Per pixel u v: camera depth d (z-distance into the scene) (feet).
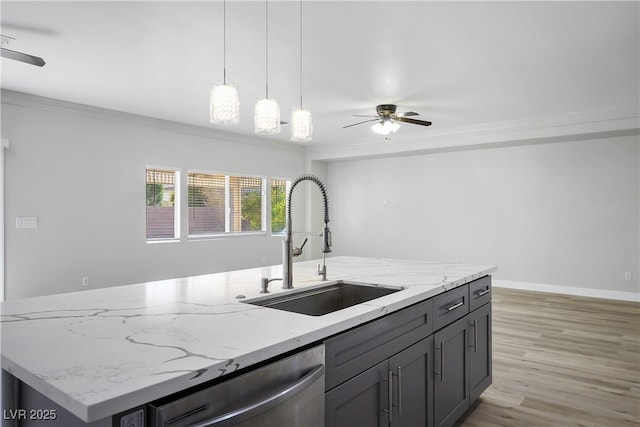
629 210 18.49
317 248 27.45
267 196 24.44
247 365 3.42
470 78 13.26
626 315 15.78
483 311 8.54
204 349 3.51
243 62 11.85
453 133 21.07
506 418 8.00
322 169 27.76
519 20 9.29
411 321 5.93
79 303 5.29
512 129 19.36
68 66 12.19
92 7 8.70
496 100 15.80
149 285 6.61
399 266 9.00
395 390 5.56
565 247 20.04
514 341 12.71
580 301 18.29
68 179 16.15
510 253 21.54
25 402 3.62
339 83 13.78
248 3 8.52
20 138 14.92
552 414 8.16
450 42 10.48
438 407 6.69
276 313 4.80
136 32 9.90
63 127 16.01
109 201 17.35
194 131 20.51
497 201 21.91
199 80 13.47
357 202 26.94
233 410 3.31
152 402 2.95
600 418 7.98
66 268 16.07
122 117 17.71
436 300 6.64
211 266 21.35
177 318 4.57
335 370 4.47
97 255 16.97
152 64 12.03
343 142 24.89
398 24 9.47
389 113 16.15
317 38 10.25
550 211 20.42
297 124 7.46
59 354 3.40
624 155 18.58
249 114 17.98
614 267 18.86
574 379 9.83
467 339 7.77
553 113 17.89
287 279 6.37
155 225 19.38
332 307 6.96
